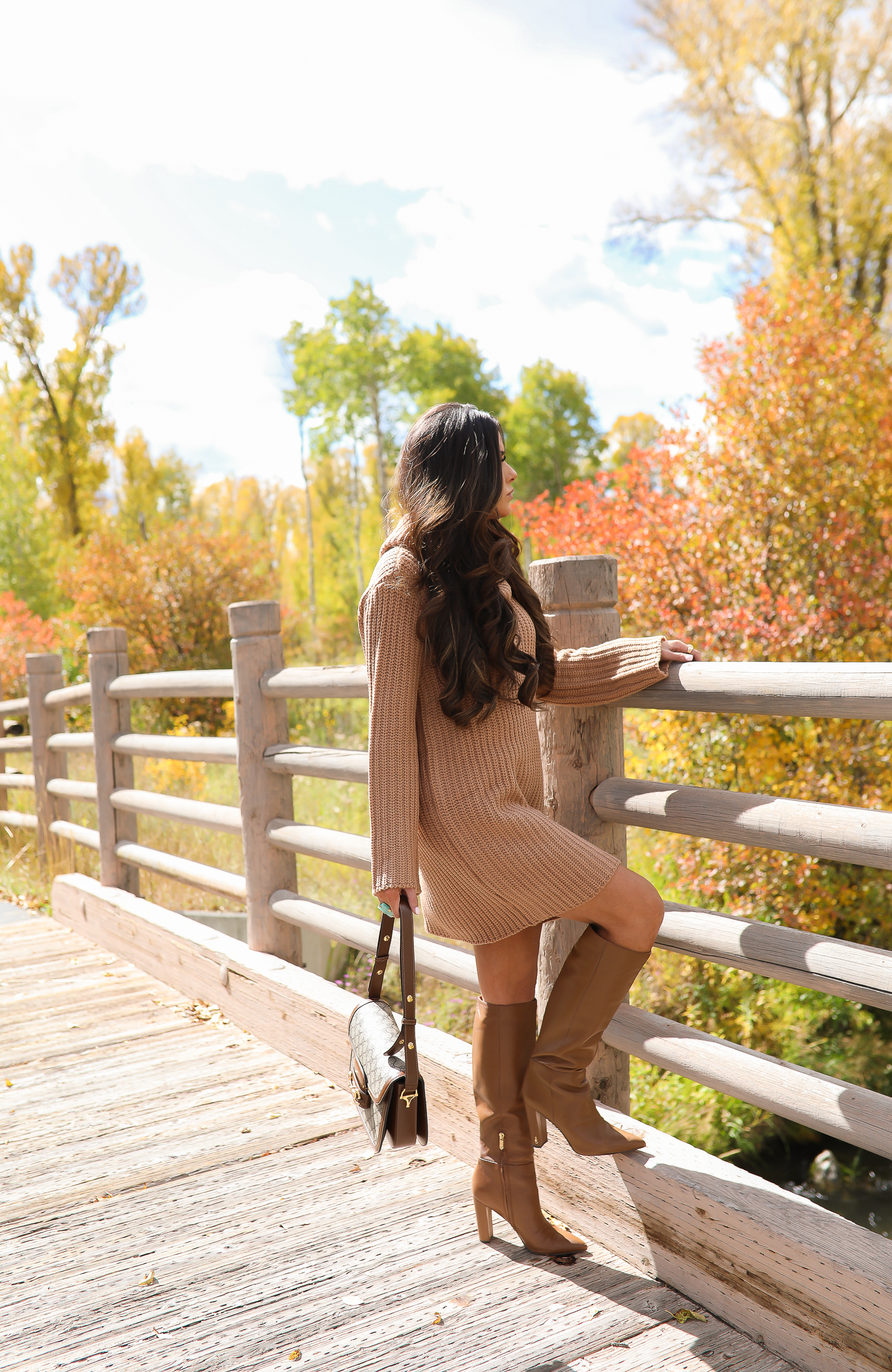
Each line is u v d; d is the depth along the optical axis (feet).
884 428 21.52
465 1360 5.49
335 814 22.58
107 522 103.40
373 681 5.70
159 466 125.90
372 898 17.07
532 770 6.09
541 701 6.88
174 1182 7.82
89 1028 11.55
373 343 121.08
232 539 47.06
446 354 126.11
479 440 5.82
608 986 5.98
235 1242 6.88
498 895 5.72
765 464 20.86
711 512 20.74
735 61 44.57
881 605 19.98
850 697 5.26
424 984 14.58
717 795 6.27
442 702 5.61
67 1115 9.18
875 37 42.50
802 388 21.11
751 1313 5.60
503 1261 6.52
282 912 11.14
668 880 18.71
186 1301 6.18
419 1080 5.52
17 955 14.85
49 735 19.94
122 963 14.32
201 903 17.98
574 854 5.65
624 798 6.90
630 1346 5.58
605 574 7.12
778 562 20.79
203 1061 10.39
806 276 40.37
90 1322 6.00
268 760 11.18
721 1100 15.07
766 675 5.74
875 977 5.23
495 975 6.38
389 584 5.74
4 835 23.25
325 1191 7.57
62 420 103.76
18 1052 10.85
